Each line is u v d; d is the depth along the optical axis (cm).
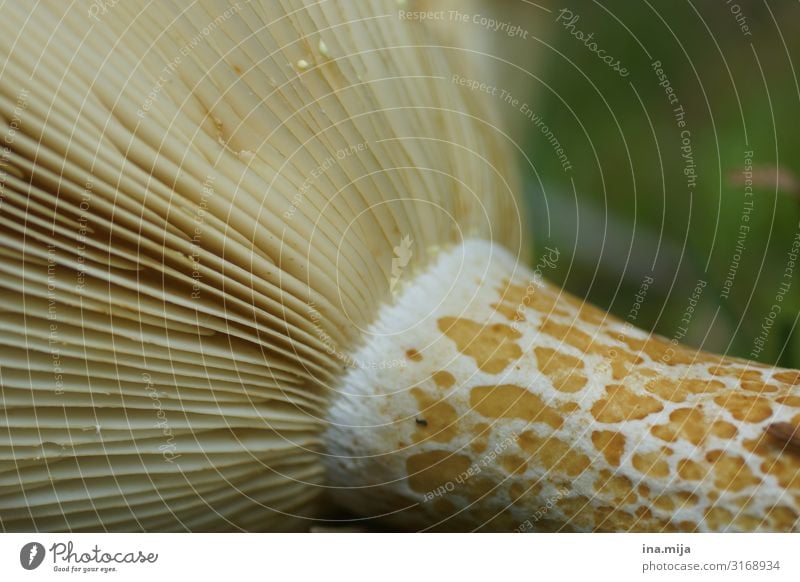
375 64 24
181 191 22
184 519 25
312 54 24
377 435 24
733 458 23
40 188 22
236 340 23
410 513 25
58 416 23
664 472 23
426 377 24
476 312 24
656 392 24
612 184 32
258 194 23
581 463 24
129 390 23
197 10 23
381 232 24
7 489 24
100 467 24
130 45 22
